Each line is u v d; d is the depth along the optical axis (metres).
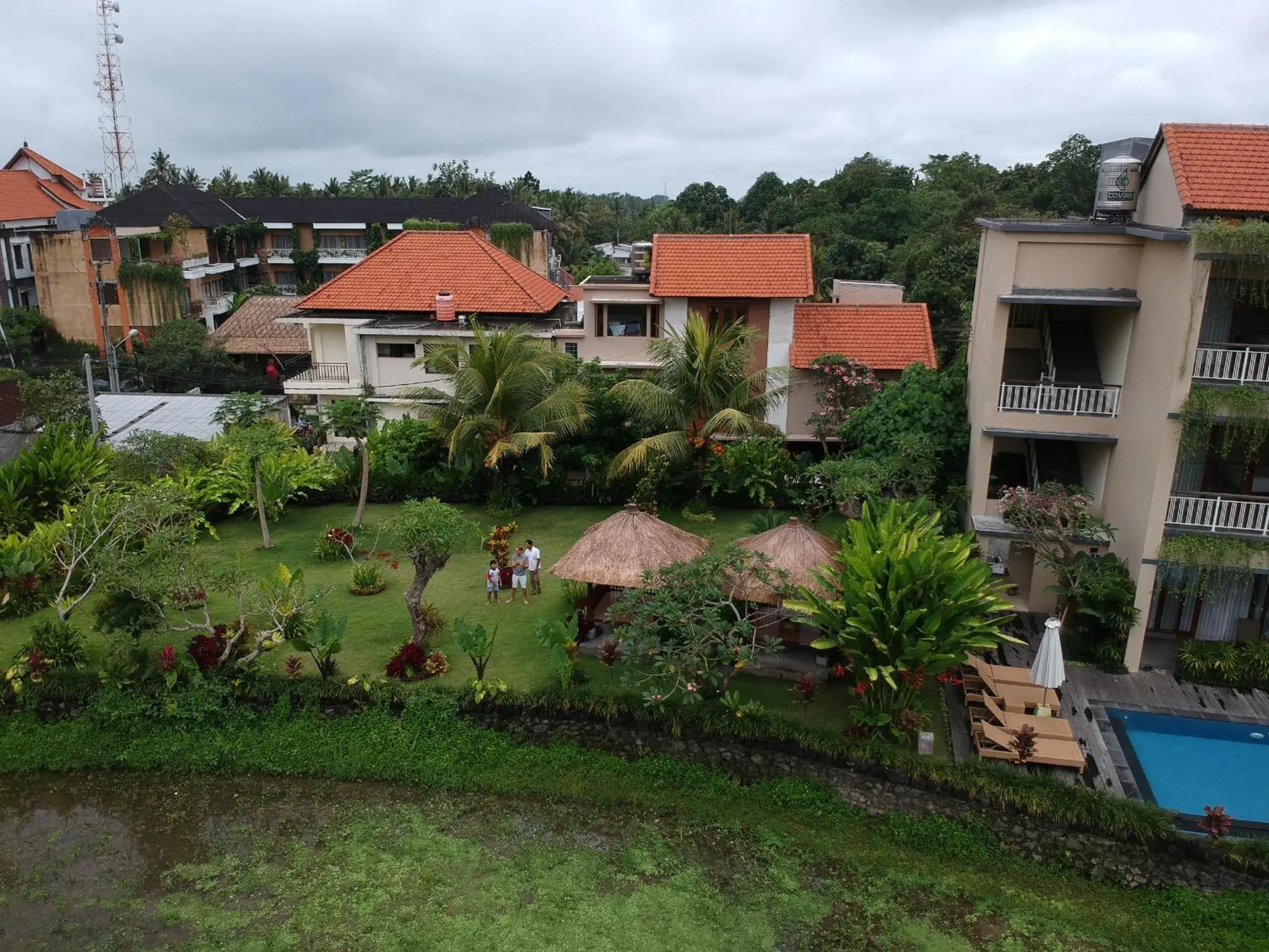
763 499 25.28
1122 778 14.48
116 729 16.16
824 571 16.72
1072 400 18.97
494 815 14.45
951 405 22.48
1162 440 16.39
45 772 15.59
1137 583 17.31
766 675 17.38
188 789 15.16
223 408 26.50
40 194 58.31
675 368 24.84
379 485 26.86
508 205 68.44
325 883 13.00
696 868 13.33
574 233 80.75
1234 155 17.17
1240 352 15.92
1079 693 16.84
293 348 44.84
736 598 16.77
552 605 20.05
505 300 31.78
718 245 29.06
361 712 16.19
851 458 22.47
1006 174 65.94
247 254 64.00
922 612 13.88
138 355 45.72
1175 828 13.02
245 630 18.02
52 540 19.95
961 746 15.28
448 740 15.71
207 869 13.29
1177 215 17.03
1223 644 17.38
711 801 14.62
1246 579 17.36
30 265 54.62
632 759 15.45
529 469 25.53
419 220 62.56
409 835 14.00
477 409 24.75
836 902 12.66
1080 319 21.05
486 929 12.15
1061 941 12.01
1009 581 19.95
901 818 14.01
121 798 14.94
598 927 12.20
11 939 11.92
